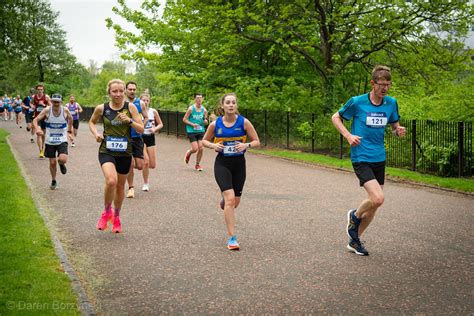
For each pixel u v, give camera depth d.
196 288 4.75
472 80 14.46
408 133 13.67
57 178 11.30
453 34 19.62
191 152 12.81
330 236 6.68
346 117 5.84
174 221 7.48
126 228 7.04
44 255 5.49
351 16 19.17
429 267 5.38
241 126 6.16
